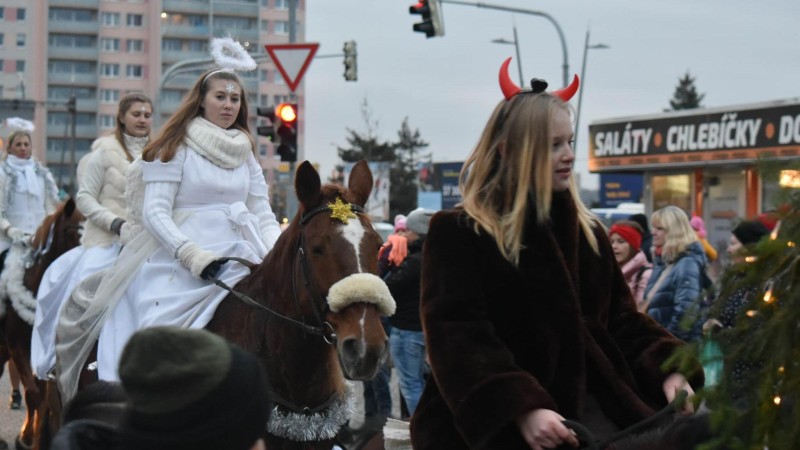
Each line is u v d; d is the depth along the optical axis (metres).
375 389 10.00
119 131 7.11
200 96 5.66
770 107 19.59
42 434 6.84
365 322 4.57
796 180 2.42
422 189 45.91
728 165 20.69
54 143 90.75
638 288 8.86
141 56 91.31
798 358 2.37
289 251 4.93
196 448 1.88
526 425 3.04
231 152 5.61
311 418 4.92
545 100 3.31
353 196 5.00
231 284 5.28
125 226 5.89
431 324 3.18
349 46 22.23
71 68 91.00
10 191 9.24
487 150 3.40
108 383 2.63
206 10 91.56
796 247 2.39
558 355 3.26
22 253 8.41
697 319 2.64
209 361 1.91
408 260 9.30
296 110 15.21
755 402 2.46
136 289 5.57
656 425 3.17
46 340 6.84
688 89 81.25
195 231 5.54
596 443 3.04
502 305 3.25
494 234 3.25
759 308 2.46
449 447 3.34
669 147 21.92
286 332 4.89
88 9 90.38
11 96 88.25
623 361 3.42
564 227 3.37
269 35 93.56
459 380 3.08
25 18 88.25
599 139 23.86
